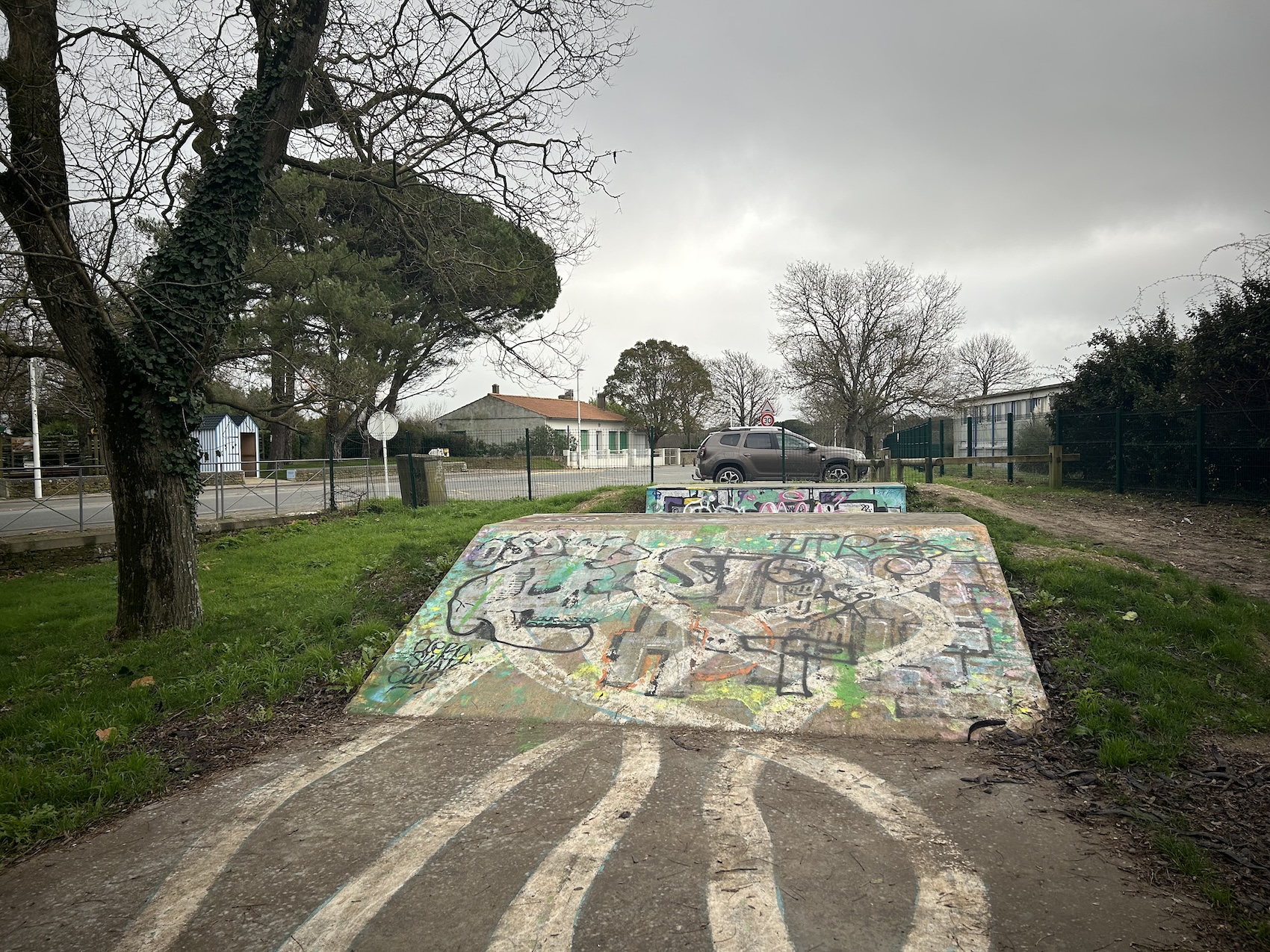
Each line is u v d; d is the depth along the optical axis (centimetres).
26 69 689
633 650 594
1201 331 1388
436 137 898
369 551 1155
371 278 2339
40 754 509
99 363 729
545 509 1437
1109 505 1297
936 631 577
